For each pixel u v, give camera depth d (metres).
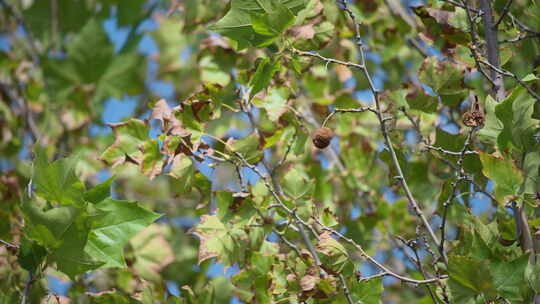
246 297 3.10
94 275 3.58
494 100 2.89
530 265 2.81
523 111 2.84
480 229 2.93
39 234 2.80
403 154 3.15
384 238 3.65
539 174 2.87
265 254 3.12
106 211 2.82
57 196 2.79
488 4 3.01
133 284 3.60
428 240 3.09
